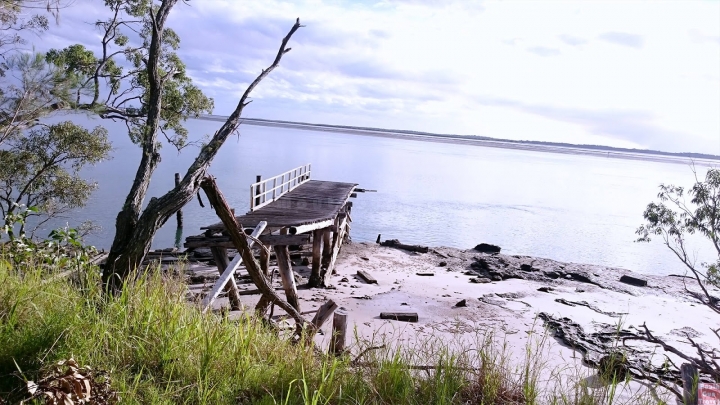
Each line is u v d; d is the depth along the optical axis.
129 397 3.30
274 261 18.05
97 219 27.34
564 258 30.03
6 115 10.70
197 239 12.54
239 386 3.78
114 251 4.93
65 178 17.66
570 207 57.00
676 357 11.41
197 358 3.94
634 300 17.72
